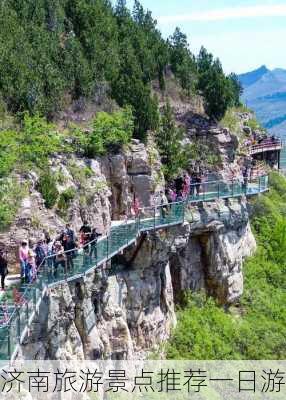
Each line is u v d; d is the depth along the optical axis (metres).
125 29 66.06
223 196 52.81
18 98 45.22
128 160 48.19
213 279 53.50
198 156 60.00
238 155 65.69
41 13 56.78
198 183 50.44
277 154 85.50
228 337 51.25
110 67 55.47
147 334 44.72
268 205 68.12
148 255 44.16
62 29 57.81
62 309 33.31
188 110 63.84
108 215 43.28
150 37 69.69
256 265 60.72
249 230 61.25
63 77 50.44
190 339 48.53
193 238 52.44
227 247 53.91
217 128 62.66
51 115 47.09
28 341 30.78
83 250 33.78
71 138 45.00
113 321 40.97
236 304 56.28
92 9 61.34
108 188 44.44
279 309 57.22
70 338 34.62
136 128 51.53
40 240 33.25
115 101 53.16
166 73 66.25
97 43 57.56
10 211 35.38
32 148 40.06
